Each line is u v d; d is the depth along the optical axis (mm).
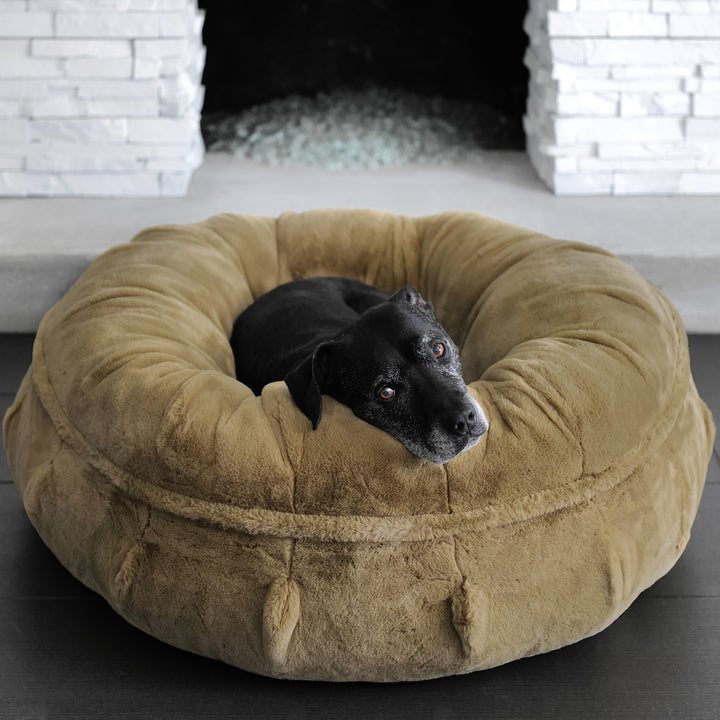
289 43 4094
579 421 1787
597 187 3586
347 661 1724
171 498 1759
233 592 1733
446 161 3959
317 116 4176
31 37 3322
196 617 1759
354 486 1700
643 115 3479
